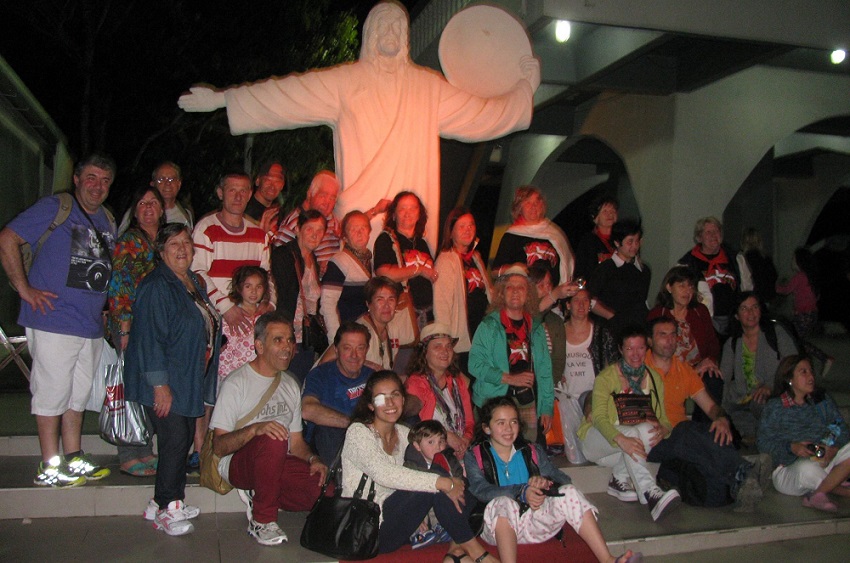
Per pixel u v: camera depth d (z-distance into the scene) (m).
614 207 6.58
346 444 4.27
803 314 10.10
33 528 4.59
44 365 4.71
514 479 4.45
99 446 5.61
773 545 4.99
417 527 4.36
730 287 6.85
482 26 7.20
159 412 4.38
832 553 4.87
